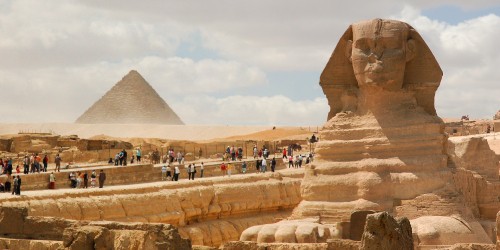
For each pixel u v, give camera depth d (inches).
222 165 3191.4
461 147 2368.4
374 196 1958.7
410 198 1955.0
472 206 2063.2
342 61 2102.6
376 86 2015.3
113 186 2539.4
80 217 2054.6
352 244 1309.1
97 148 4065.0
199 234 2321.6
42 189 2522.1
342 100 2106.3
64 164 3425.2
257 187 2632.9
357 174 1990.7
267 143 4441.4
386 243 1127.6
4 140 3996.1
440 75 2054.6
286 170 3139.8
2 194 2159.2
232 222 2480.3
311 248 1435.8
